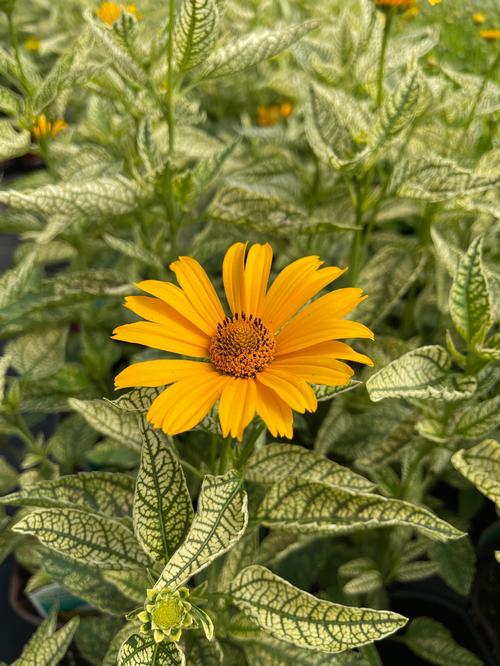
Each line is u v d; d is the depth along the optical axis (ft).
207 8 0.70
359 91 1.15
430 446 0.77
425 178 0.81
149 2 1.76
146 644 0.51
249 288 0.61
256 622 0.56
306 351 0.56
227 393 0.53
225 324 0.58
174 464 0.56
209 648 0.63
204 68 0.79
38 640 0.72
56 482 0.67
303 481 0.64
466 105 0.99
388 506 0.61
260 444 0.77
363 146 0.83
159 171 0.80
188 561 0.51
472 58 1.65
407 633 0.94
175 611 0.50
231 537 0.52
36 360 1.06
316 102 0.87
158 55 0.81
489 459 0.66
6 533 0.91
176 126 1.13
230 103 1.76
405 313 1.16
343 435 0.98
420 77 0.75
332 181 1.15
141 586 0.68
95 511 0.65
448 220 1.05
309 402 0.50
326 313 0.57
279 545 0.79
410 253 0.97
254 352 0.55
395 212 1.11
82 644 0.89
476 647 0.98
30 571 1.09
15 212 1.09
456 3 1.71
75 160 0.93
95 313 1.17
